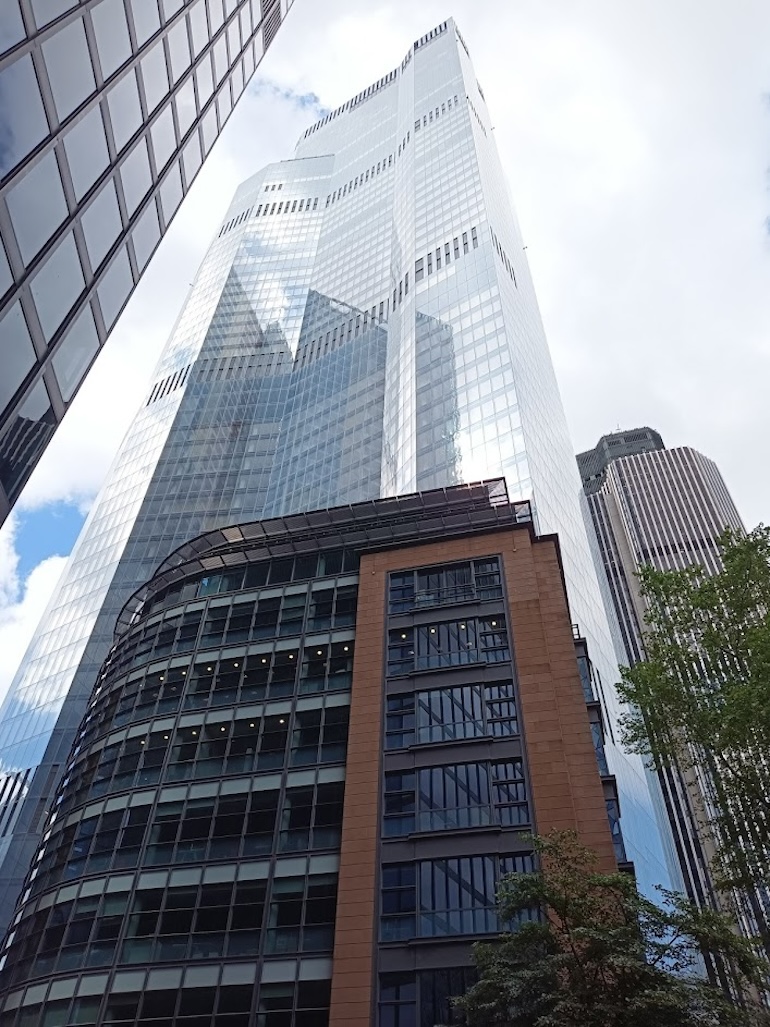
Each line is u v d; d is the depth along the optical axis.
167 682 44.59
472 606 41.94
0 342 17.05
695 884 111.69
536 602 41.03
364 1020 28.66
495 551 44.44
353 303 130.12
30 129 17.52
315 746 38.69
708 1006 19.78
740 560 28.77
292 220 170.12
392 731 37.84
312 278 149.62
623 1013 19.64
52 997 32.72
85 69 20.30
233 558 50.88
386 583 44.97
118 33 22.33
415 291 106.50
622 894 23.05
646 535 183.25
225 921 33.31
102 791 40.69
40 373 19.08
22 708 90.25
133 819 38.22
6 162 16.53
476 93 157.38
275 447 115.81
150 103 25.62
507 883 25.00
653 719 28.09
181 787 38.81
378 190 156.38
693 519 184.50
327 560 48.62
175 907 34.22
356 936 31.09
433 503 51.25
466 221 110.38
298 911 32.97
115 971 32.66
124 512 110.38
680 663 28.62
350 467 97.19
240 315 143.00
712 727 26.69
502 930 29.91
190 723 41.78
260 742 39.66
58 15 18.50
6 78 16.39
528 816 33.06
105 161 22.11
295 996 30.53
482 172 119.38
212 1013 30.73
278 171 192.00
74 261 20.53
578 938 21.62
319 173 187.88
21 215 17.41
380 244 139.25
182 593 50.38
